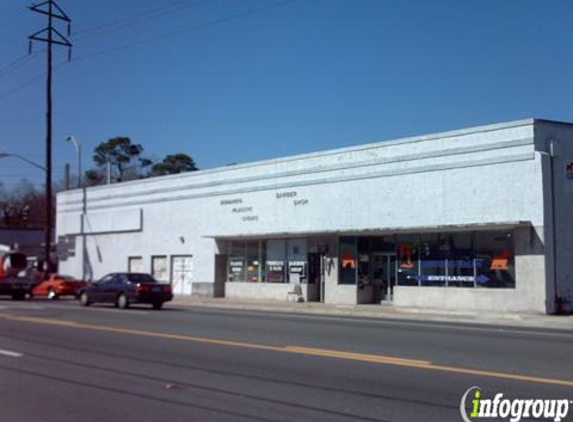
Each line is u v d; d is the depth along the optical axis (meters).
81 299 28.83
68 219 48.03
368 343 14.23
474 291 25.27
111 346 14.11
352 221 29.67
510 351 12.86
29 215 87.31
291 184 32.56
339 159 30.44
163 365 11.52
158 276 40.38
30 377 10.57
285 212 32.75
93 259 45.59
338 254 30.52
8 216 86.69
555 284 23.64
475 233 25.56
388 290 28.83
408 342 14.38
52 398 8.97
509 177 24.55
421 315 23.83
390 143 28.45
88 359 12.35
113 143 90.06
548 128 24.31
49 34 41.12
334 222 30.39
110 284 27.52
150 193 41.34
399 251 28.17
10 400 8.87
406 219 27.64
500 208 24.70
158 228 40.53
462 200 25.84
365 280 29.67
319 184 31.22
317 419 7.67
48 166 40.81
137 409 8.29
